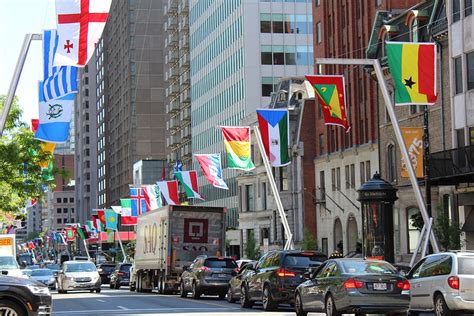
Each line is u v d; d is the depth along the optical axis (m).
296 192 143.38
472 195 85.12
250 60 183.75
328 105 63.69
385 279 42.84
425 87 56.66
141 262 98.00
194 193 118.75
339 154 128.12
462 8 86.25
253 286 59.00
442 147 91.56
